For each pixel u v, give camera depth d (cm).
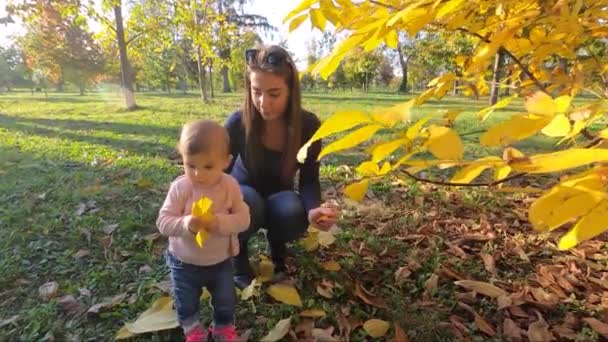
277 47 211
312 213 219
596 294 230
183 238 181
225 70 3459
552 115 85
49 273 246
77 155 544
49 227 304
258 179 242
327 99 1895
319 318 206
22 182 415
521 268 259
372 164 99
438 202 362
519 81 194
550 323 207
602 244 284
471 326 201
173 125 861
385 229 306
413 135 91
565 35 148
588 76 157
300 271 248
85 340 191
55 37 2825
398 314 209
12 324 201
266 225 242
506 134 89
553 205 82
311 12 139
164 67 3694
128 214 327
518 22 144
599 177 84
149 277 242
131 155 543
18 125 857
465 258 267
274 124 223
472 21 160
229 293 189
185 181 187
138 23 1387
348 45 105
